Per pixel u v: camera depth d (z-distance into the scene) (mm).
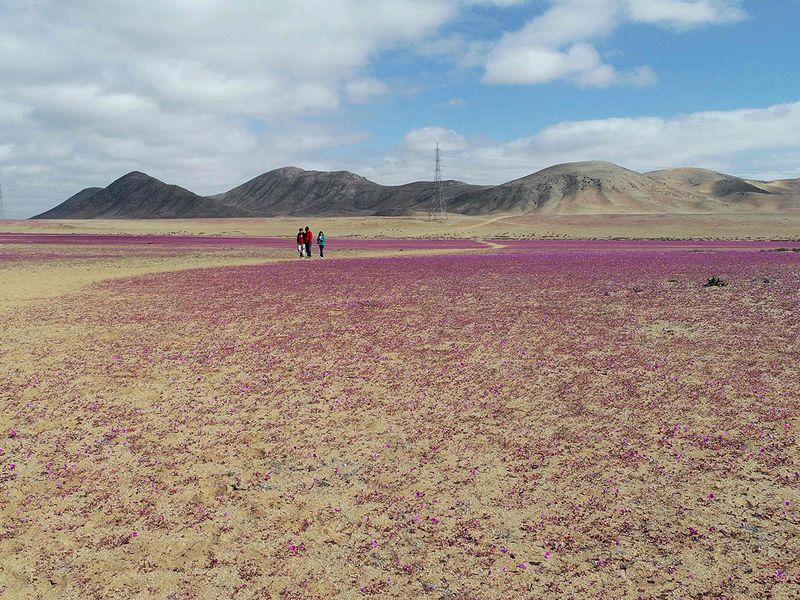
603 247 70125
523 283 29812
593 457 8414
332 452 8820
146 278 33812
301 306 22672
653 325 17578
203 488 7750
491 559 6066
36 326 18375
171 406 10852
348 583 5727
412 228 135125
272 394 11516
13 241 76812
